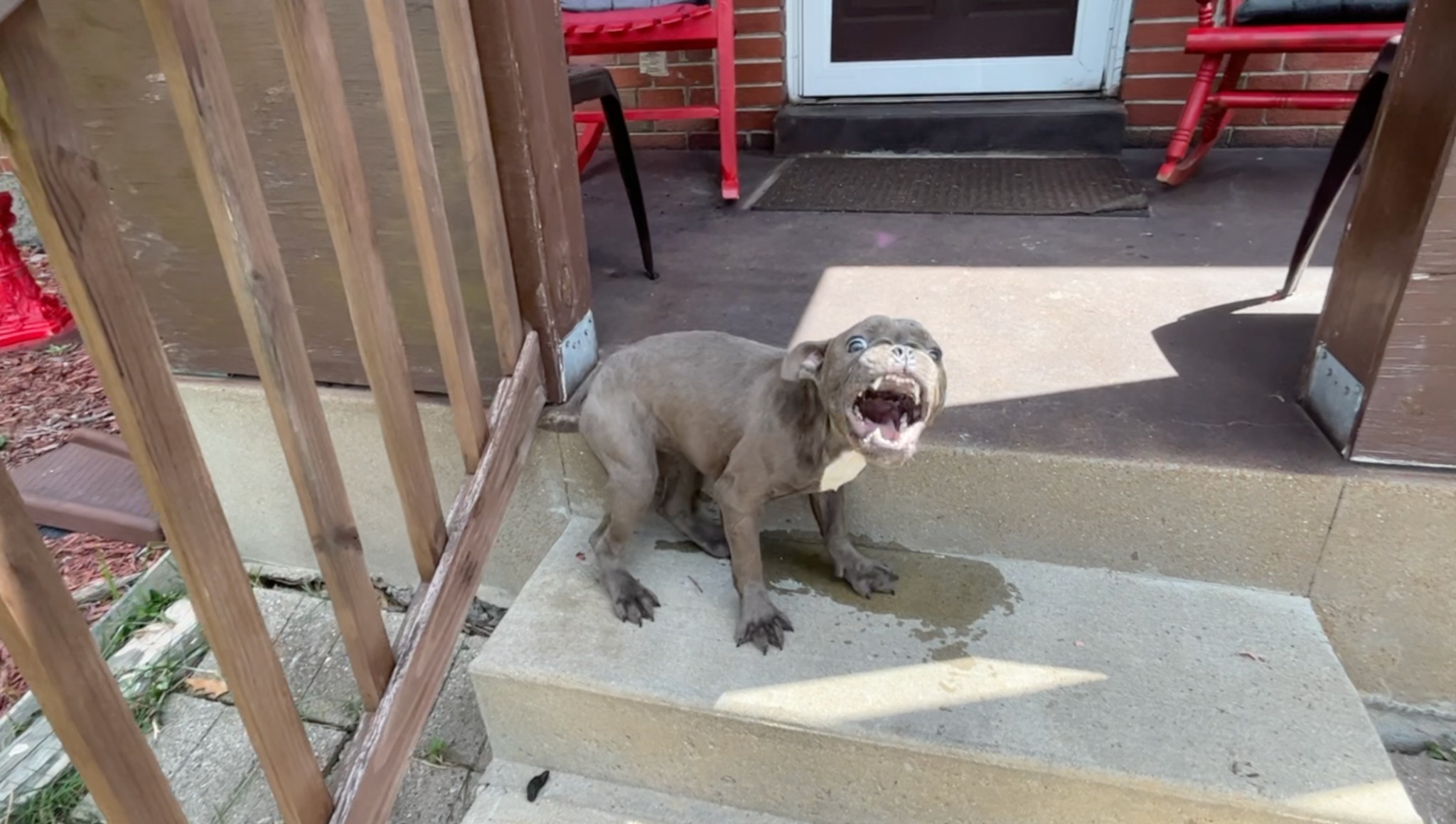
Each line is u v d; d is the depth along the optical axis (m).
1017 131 3.03
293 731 1.03
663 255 2.34
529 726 1.42
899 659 1.32
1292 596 1.42
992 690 1.25
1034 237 2.30
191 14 0.81
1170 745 1.16
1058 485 1.41
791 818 1.36
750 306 1.99
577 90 1.86
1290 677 1.26
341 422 1.77
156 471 0.82
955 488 1.46
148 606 1.92
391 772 1.20
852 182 2.88
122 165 1.64
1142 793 1.13
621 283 2.17
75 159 0.71
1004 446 1.42
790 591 1.46
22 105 0.66
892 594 1.45
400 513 1.87
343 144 1.03
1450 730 1.46
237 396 1.83
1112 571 1.47
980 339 1.76
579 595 1.50
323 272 1.65
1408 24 1.22
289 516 1.99
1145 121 3.02
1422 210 1.15
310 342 1.74
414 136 1.15
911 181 2.84
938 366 1.11
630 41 2.61
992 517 1.48
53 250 0.71
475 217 1.39
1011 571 1.49
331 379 1.78
